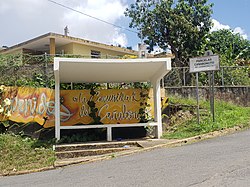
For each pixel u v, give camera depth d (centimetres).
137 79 1495
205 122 1349
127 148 1133
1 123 1258
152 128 1445
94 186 647
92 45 2731
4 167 941
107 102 1434
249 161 744
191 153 903
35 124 1302
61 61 1145
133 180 664
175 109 1584
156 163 815
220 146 970
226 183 588
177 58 2950
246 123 1341
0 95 1270
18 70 1609
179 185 597
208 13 2948
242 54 3516
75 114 1398
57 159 1015
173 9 2953
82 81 1493
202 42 2959
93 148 1170
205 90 1842
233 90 1908
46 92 1346
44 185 697
